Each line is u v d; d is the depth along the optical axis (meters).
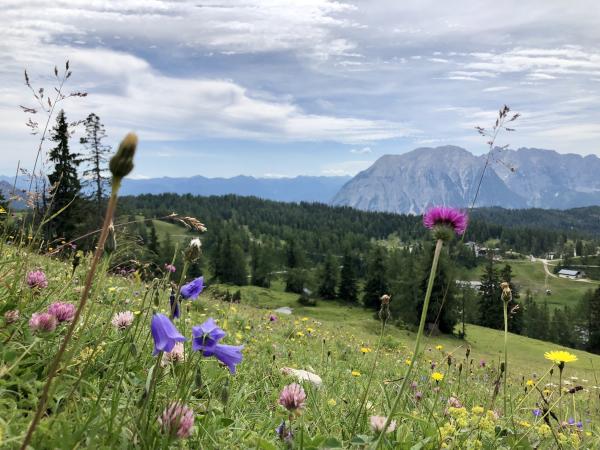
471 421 0.64
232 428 0.53
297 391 0.45
